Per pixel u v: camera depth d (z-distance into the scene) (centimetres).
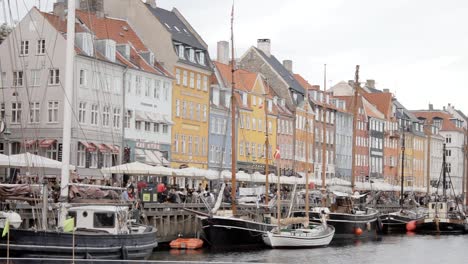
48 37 6800
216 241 5056
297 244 5353
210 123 9031
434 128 16875
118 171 5319
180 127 8369
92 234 3206
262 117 10231
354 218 6656
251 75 10212
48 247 3077
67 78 3412
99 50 7088
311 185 8025
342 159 12750
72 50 3425
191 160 8581
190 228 5475
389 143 14575
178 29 8744
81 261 2059
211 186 8231
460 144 17638
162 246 5112
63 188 3369
